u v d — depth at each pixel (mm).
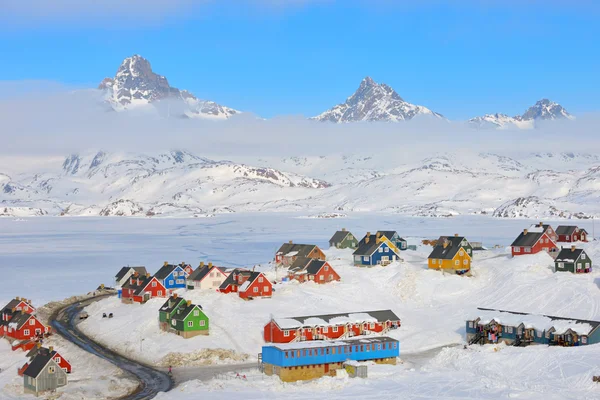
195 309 108062
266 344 106500
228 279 138000
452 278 140625
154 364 99125
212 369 95812
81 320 127938
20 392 87312
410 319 121188
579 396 78562
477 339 107062
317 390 83688
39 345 96812
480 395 80000
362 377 88875
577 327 99875
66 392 85312
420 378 87562
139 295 132625
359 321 109750
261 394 81938
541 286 130000
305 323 106375
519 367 91062
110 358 102438
